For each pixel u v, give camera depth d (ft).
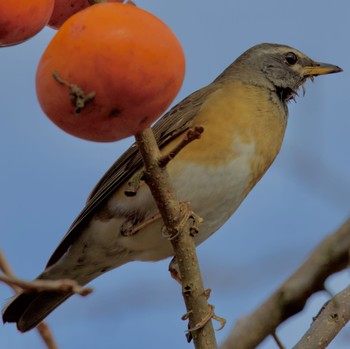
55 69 13.99
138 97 14.23
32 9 15.56
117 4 14.70
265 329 15.93
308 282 15.56
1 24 15.39
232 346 15.99
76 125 14.74
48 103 14.37
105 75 13.87
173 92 14.78
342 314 19.08
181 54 14.80
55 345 18.54
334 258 15.37
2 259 14.97
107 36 13.85
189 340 24.23
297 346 18.76
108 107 14.30
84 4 17.44
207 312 21.86
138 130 15.29
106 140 15.34
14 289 14.42
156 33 14.28
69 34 14.07
